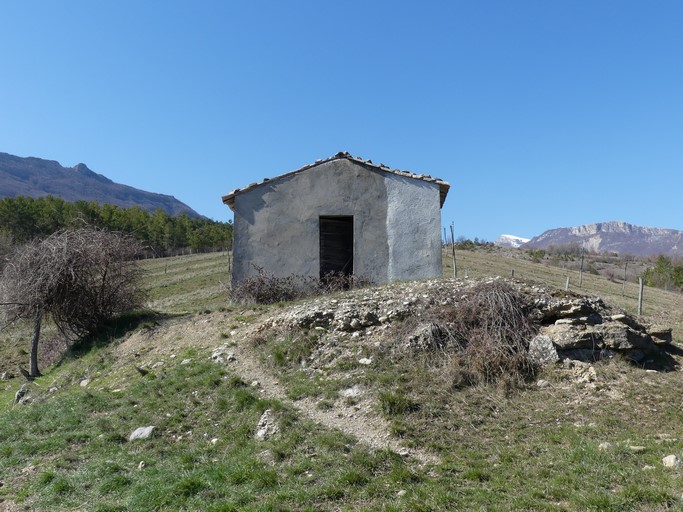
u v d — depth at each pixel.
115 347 14.67
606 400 8.47
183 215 105.50
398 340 10.33
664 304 33.81
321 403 8.71
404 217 17.14
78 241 16.64
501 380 9.00
